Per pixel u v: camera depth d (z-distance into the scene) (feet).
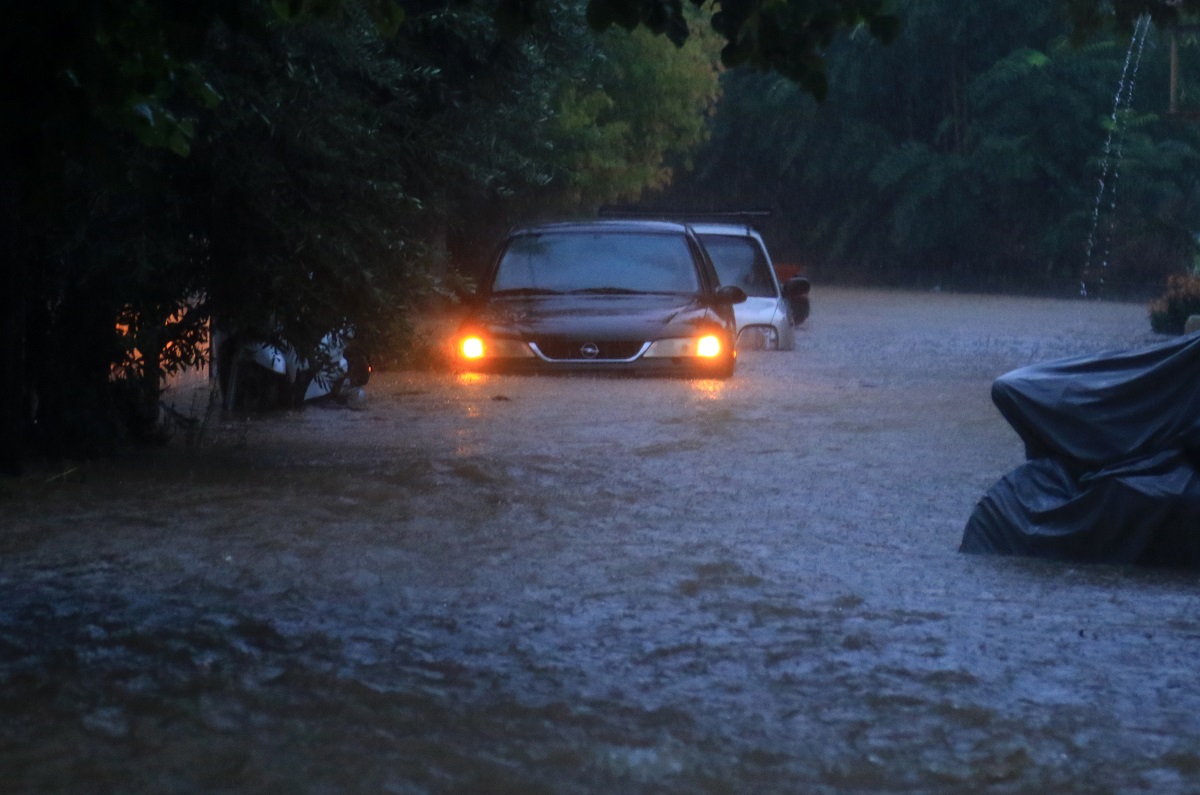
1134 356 68.39
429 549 65.41
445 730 40.70
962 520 76.23
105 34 51.42
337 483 82.17
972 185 445.37
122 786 35.45
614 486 84.07
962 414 118.73
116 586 56.49
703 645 49.98
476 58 106.73
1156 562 65.77
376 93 99.09
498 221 241.76
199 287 89.86
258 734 39.68
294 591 56.54
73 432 89.45
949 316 282.97
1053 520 67.10
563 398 125.39
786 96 479.41
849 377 149.28
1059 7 91.30
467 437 103.45
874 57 469.57
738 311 188.75
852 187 486.38
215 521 70.38
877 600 57.41
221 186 84.79
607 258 151.84
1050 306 328.08
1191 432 66.03
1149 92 429.38
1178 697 44.62
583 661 47.88
